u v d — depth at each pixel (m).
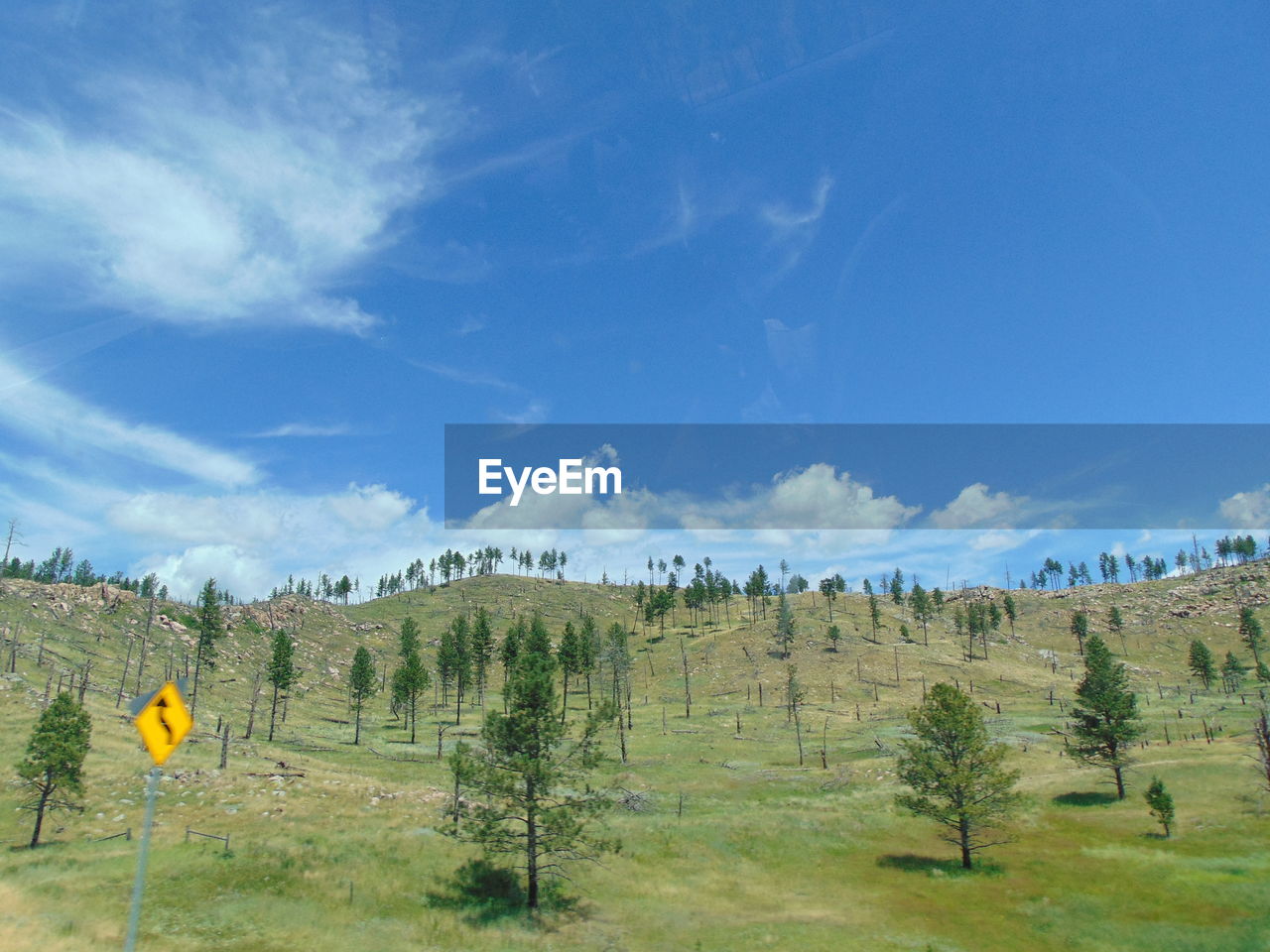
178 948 27.69
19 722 67.88
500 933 34.28
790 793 70.44
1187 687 146.00
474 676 143.12
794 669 120.81
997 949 33.94
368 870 40.50
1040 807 61.09
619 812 61.75
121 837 44.56
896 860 50.25
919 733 52.84
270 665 104.00
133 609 141.25
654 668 168.25
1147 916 36.59
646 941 34.81
